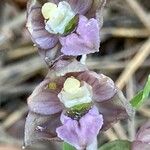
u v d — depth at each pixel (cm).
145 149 10
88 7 9
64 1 9
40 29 9
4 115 14
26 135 9
